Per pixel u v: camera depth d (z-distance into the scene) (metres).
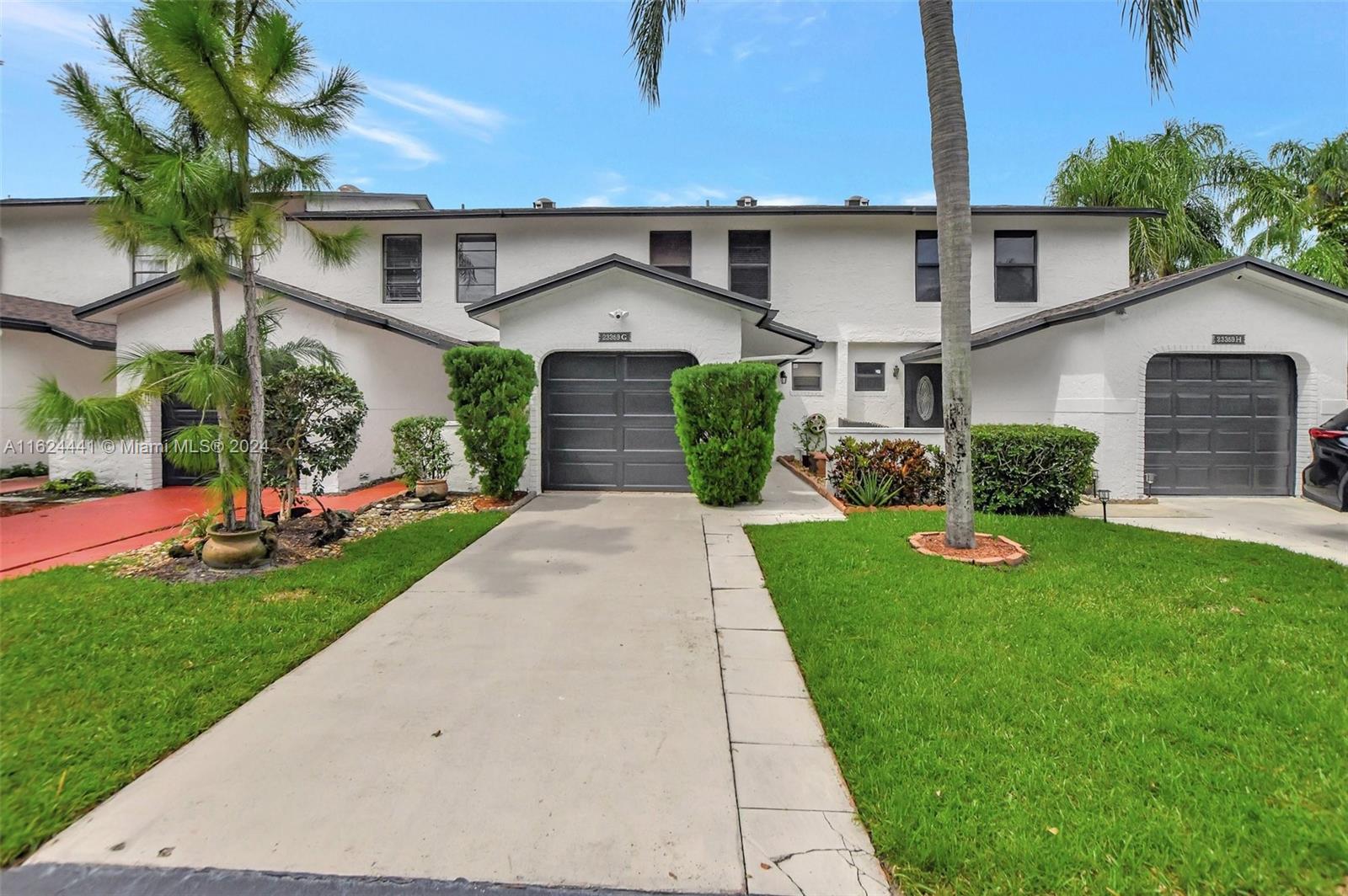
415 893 2.24
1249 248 16.11
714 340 10.45
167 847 2.43
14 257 14.74
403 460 10.05
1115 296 11.12
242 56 6.07
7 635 4.41
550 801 2.72
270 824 2.57
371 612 5.05
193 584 5.60
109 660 4.04
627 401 10.90
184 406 11.67
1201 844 2.39
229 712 3.45
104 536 7.76
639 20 8.08
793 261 14.45
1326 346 10.53
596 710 3.51
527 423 10.09
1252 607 4.97
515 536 7.61
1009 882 2.25
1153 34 6.67
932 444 9.88
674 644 4.44
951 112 6.57
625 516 8.79
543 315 10.60
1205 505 10.01
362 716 3.43
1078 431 9.09
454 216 13.92
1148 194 15.55
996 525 7.93
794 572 5.96
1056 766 2.89
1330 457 7.95
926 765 2.91
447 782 2.84
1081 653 4.13
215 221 6.40
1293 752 3.00
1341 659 4.02
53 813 2.59
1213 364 10.87
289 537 7.32
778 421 14.76
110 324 13.04
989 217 13.95
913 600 5.17
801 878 2.30
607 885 2.28
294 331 11.78
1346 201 14.96
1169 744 3.08
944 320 6.79
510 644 4.43
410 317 14.38
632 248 14.41
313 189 6.80
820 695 3.60
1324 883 2.21
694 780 2.88
